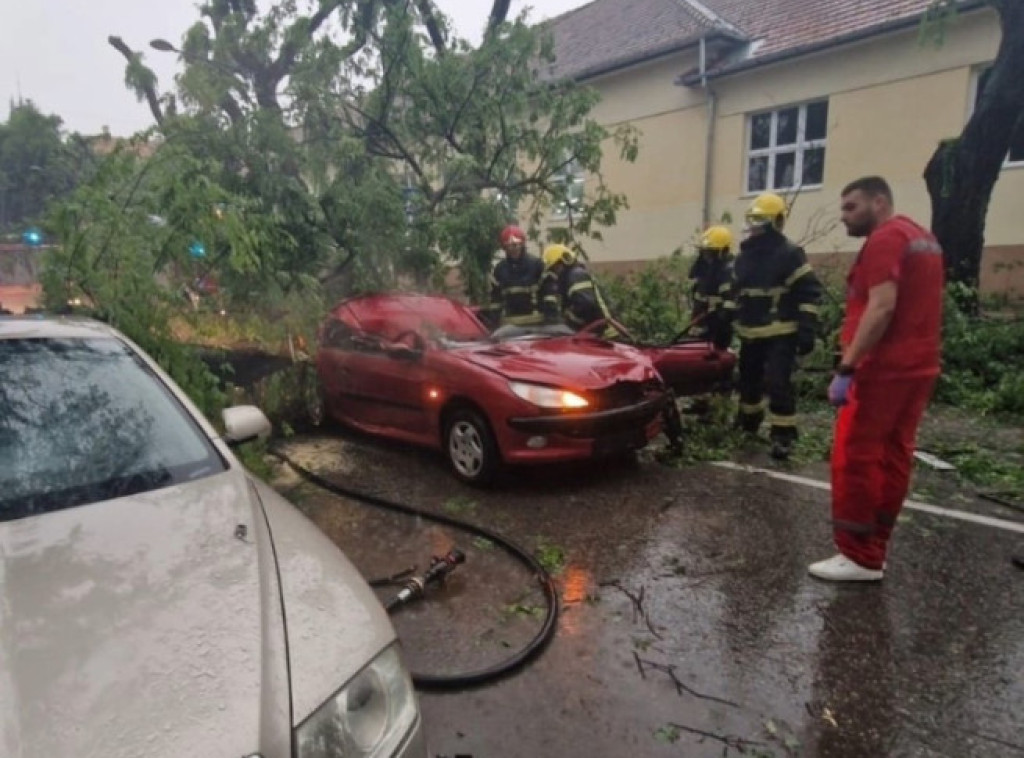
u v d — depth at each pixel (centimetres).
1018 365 793
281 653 163
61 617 163
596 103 899
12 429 240
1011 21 859
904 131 1241
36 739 132
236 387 591
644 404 496
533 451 472
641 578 368
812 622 324
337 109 823
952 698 270
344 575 205
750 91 1427
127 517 210
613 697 272
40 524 204
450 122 870
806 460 563
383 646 180
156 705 142
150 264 470
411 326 592
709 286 684
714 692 275
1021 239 1159
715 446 599
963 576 365
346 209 707
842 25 1339
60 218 453
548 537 420
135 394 268
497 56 847
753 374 608
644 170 1617
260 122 688
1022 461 554
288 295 637
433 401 523
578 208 927
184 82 726
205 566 188
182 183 481
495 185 912
